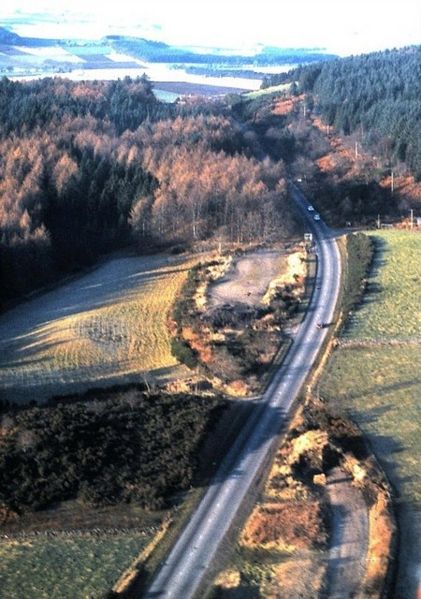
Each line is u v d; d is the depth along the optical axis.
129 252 127.00
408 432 70.94
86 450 66.12
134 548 56.81
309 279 109.88
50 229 123.88
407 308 97.06
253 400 77.56
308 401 76.62
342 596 51.50
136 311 102.56
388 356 85.25
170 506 61.31
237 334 92.12
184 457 66.25
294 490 62.50
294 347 88.75
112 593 51.31
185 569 54.53
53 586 53.09
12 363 89.12
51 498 61.81
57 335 95.81
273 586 52.47
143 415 72.62
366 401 76.38
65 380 84.50
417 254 117.19
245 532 58.06
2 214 117.12
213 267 115.31
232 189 131.12
